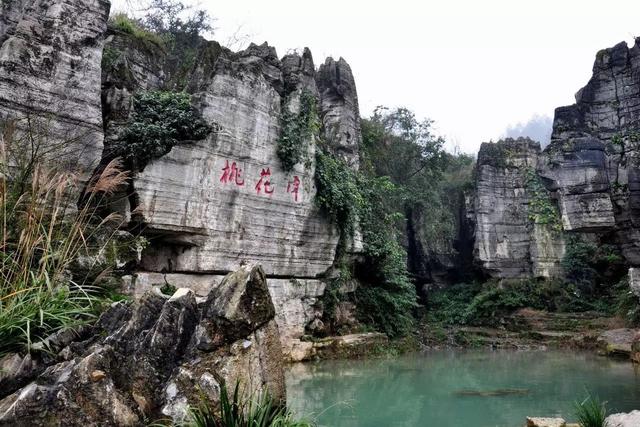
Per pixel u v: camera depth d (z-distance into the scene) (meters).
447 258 23.03
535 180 21.12
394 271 15.52
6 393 3.58
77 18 7.71
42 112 7.12
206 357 3.90
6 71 6.88
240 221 10.52
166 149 9.01
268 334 4.27
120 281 7.91
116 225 8.26
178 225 9.25
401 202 21.80
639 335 11.80
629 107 18.53
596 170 16.47
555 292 19.14
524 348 15.00
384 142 21.91
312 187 12.48
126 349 3.92
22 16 7.24
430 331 17.92
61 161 6.75
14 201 5.11
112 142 8.50
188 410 3.54
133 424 3.49
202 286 9.73
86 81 7.68
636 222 16.30
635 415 5.51
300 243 12.11
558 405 7.17
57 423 3.27
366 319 14.68
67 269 6.39
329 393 7.84
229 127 10.34
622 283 17.53
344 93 16.86
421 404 7.32
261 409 3.51
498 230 21.12
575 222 16.55
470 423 6.25
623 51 19.02
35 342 3.98
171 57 14.49
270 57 12.02
